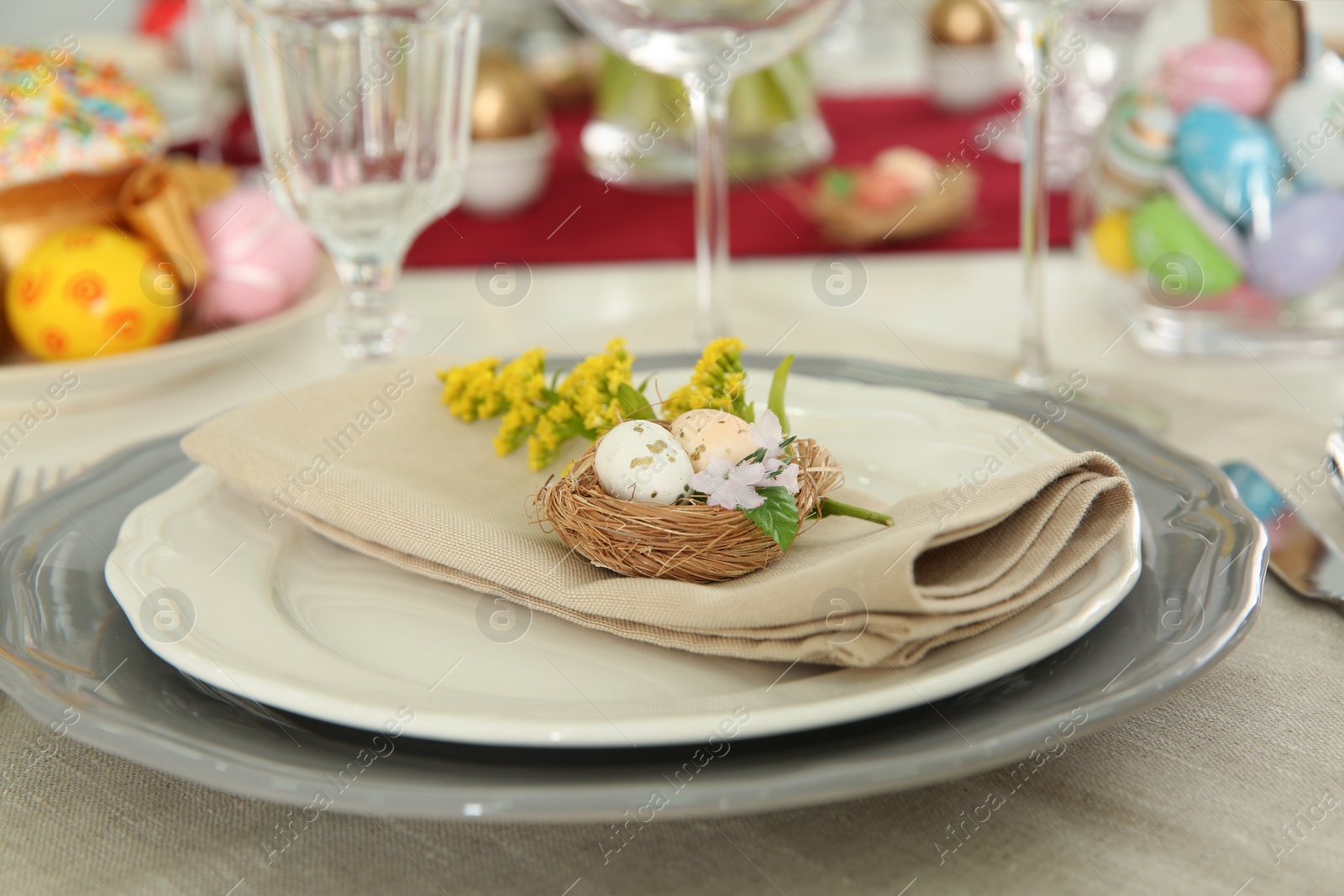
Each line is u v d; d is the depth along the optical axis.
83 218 0.82
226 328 0.85
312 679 0.59
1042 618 0.59
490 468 0.67
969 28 1.20
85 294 0.79
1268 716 0.60
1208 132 0.79
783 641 0.59
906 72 1.53
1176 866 0.57
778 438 0.64
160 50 1.43
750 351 0.76
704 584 0.62
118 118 0.83
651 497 0.63
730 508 0.62
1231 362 0.82
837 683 0.58
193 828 0.59
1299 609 0.64
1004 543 0.60
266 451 0.66
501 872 0.58
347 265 0.78
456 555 0.62
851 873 0.57
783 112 1.08
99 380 0.79
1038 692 0.58
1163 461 0.66
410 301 0.91
